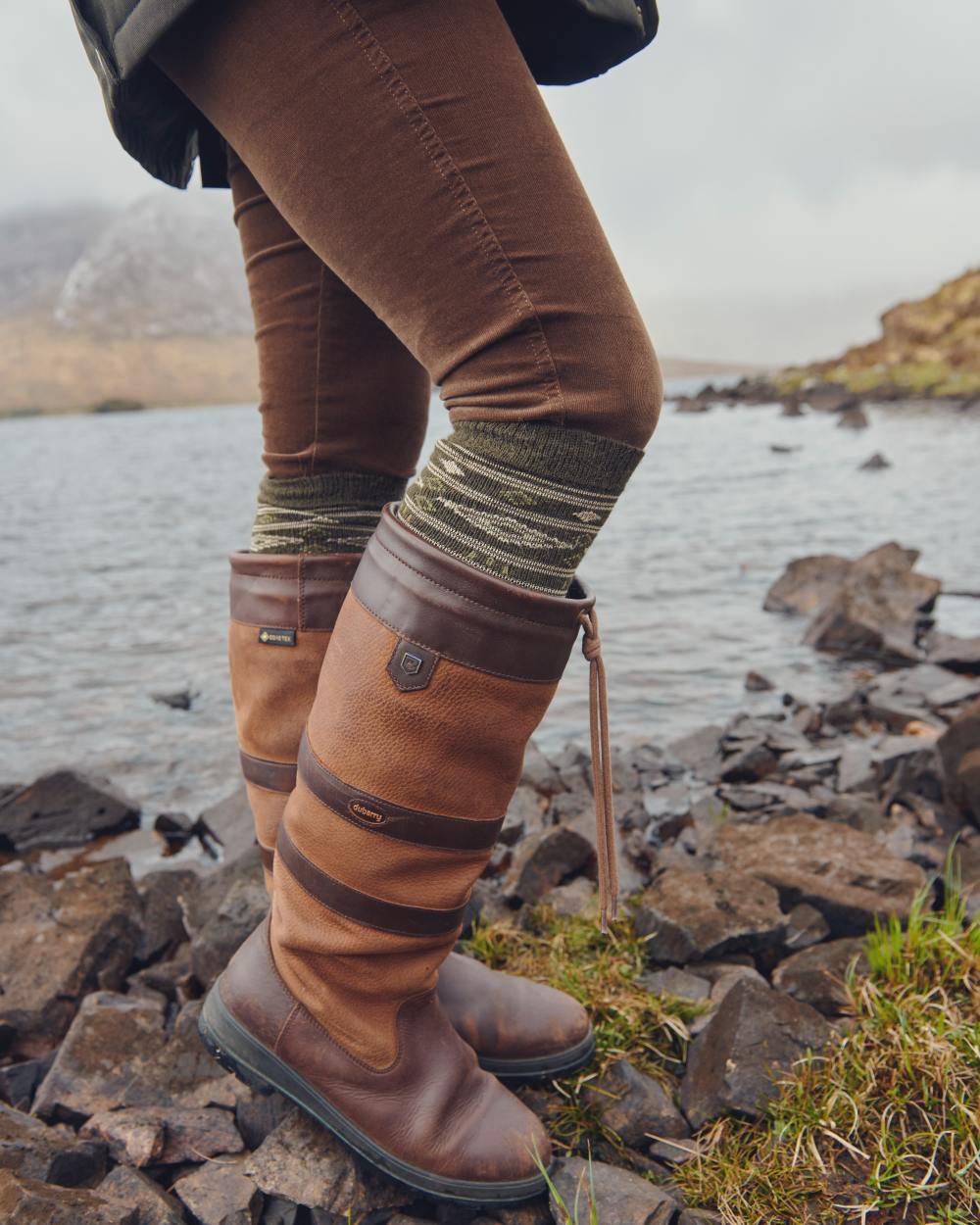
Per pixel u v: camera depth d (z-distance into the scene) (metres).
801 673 4.56
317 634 1.18
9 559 9.50
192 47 0.87
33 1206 1.06
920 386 45.34
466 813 1.01
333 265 0.91
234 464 26.80
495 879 2.25
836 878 1.96
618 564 7.77
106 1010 1.58
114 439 53.78
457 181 0.83
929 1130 1.19
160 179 1.17
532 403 0.87
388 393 1.19
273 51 0.83
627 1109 1.32
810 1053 1.33
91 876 2.09
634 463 0.93
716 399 56.91
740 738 3.48
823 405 42.91
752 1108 1.29
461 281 0.85
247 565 1.21
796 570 6.09
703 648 5.07
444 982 1.35
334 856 1.04
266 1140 1.23
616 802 2.81
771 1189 1.15
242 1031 1.20
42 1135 1.28
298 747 1.20
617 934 1.82
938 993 1.48
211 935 1.78
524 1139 1.16
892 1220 1.10
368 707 0.97
